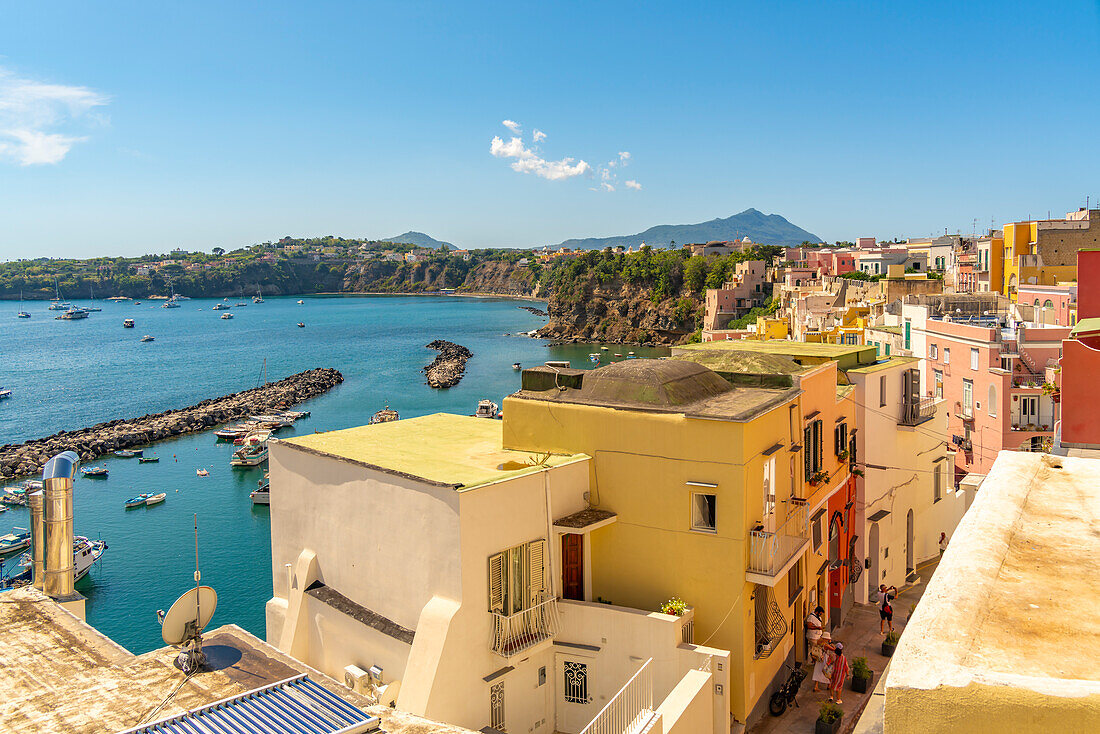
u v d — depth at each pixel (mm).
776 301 143375
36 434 104375
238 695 13500
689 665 21016
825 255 175125
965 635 6023
